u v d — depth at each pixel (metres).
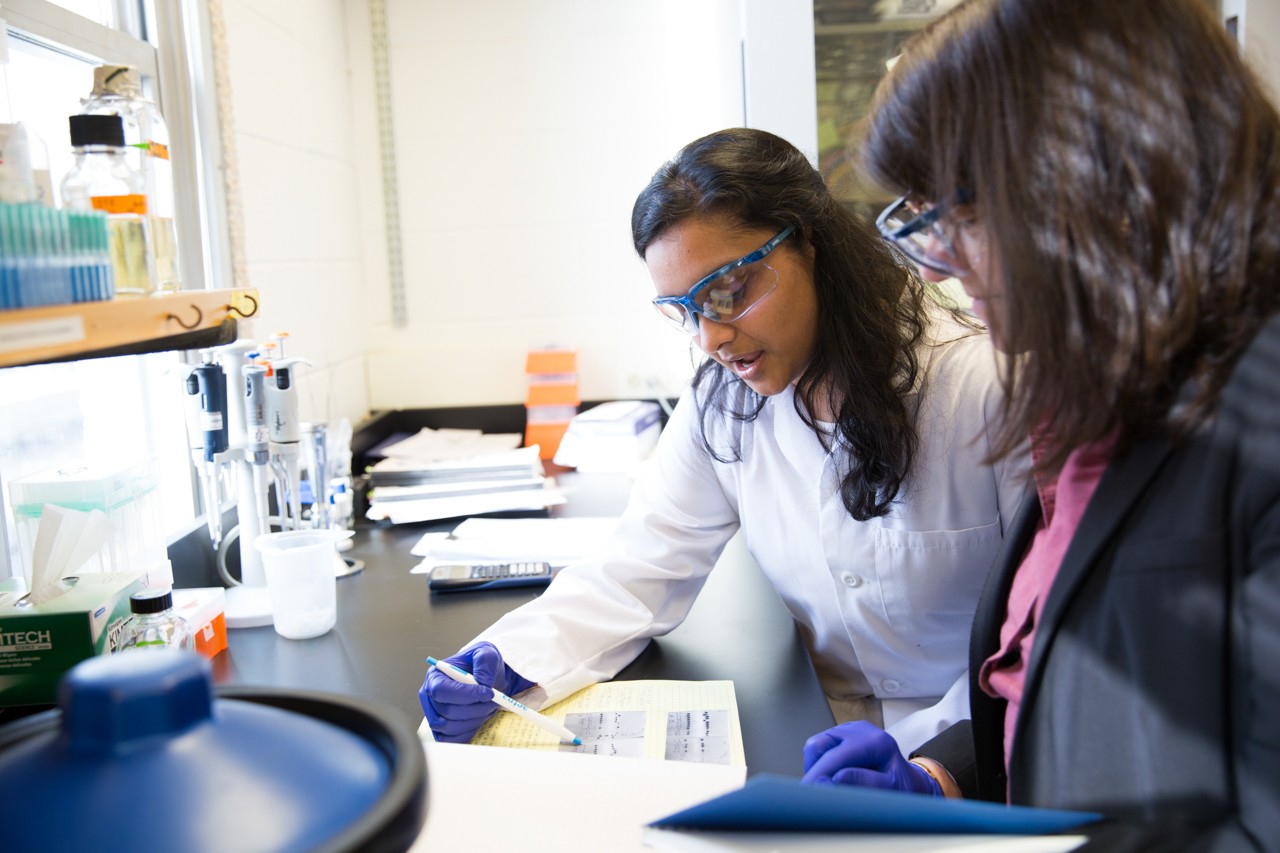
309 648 1.46
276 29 2.33
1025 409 0.76
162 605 1.23
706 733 1.15
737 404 1.41
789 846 0.72
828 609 1.45
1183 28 0.68
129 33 1.76
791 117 2.42
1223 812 0.65
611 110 3.00
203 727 0.47
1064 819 0.68
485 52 2.98
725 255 1.21
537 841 0.89
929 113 0.77
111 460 1.44
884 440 1.25
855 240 1.28
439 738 1.14
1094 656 0.72
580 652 1.32
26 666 1.16
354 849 0.43
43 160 1.04
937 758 1.12
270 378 1.67
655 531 1.50
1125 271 0.68
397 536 2.13
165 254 1.11
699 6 2.94
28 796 0.43
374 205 3.03
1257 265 0.68
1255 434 0.66
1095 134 0.68
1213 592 0.66
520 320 3.08
